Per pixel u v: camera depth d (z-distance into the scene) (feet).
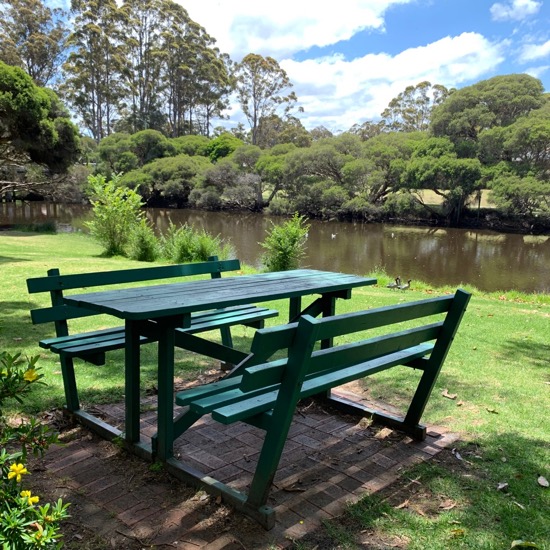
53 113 86.69
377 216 131.95
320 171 144.05
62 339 10.25
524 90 131.64
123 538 6.54
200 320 12.47
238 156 164.55
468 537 6.72
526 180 107.34
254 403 7.00
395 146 139.13
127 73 225.35
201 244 46.50
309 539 6.59
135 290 9.95
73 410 10.11
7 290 24.54
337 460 8.87
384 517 7.14
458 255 81.05
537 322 21.77
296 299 12.14
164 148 185.26
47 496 7.42
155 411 10.73
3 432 5.57
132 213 50.60
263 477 6.80
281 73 248.32
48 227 90.68
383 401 11.72
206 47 251.19
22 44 168.04
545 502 7.61
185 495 7.57
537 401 11.98
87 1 213.05
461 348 16.78
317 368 6.70
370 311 7.38
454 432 10.12
